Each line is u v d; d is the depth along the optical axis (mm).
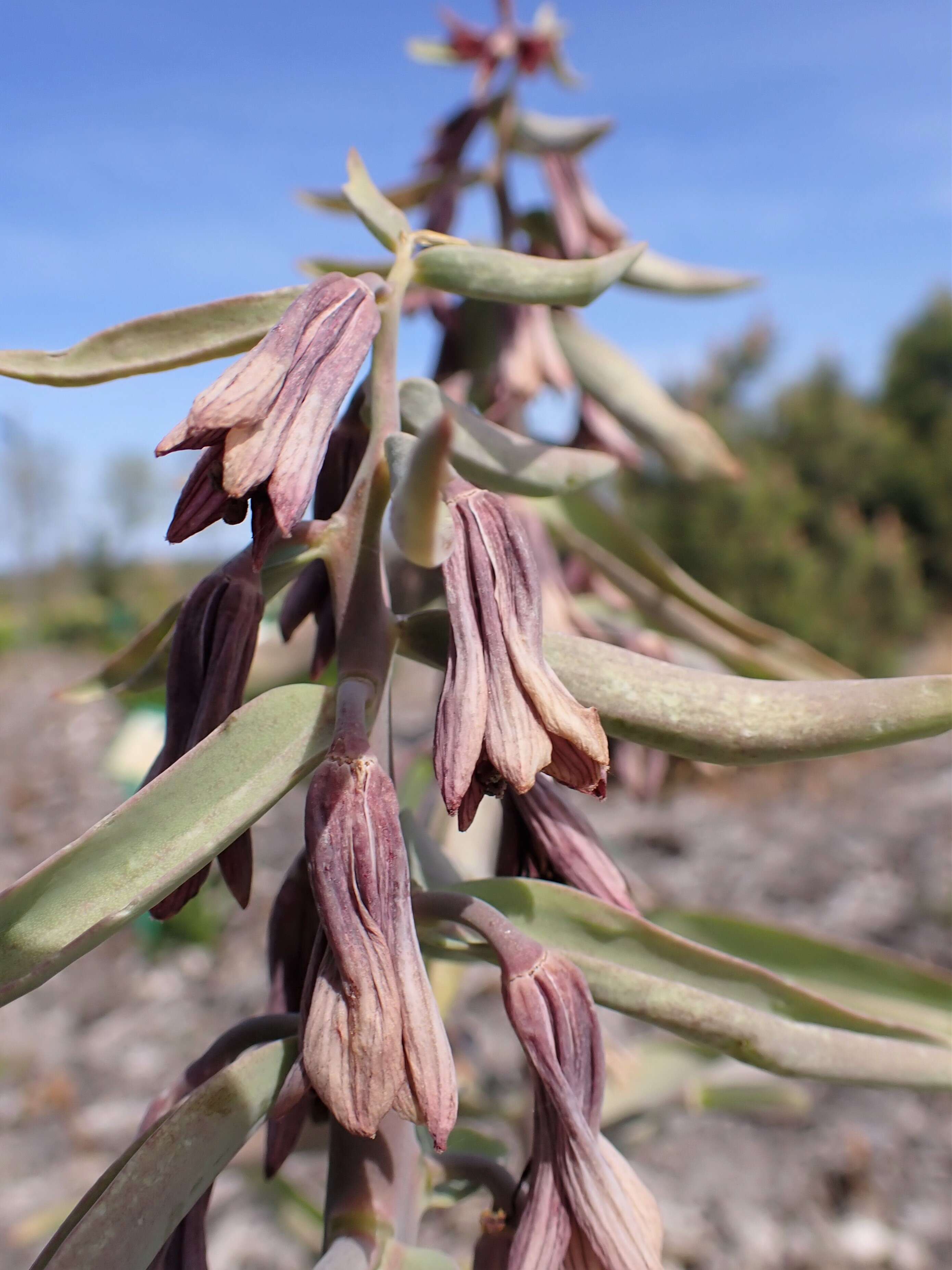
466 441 108
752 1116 378
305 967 103
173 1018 460
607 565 198
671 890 572
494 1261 102
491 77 198
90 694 132
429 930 96
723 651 204
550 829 105
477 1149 142
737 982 98
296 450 73
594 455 114
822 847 638
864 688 85
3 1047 435
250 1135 89
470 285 96
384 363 93
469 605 76
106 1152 364
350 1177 98
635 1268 81
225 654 90
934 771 832
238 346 91
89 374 91
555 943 98
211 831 77
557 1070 84
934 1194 332
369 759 78
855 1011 110
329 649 106
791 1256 304
